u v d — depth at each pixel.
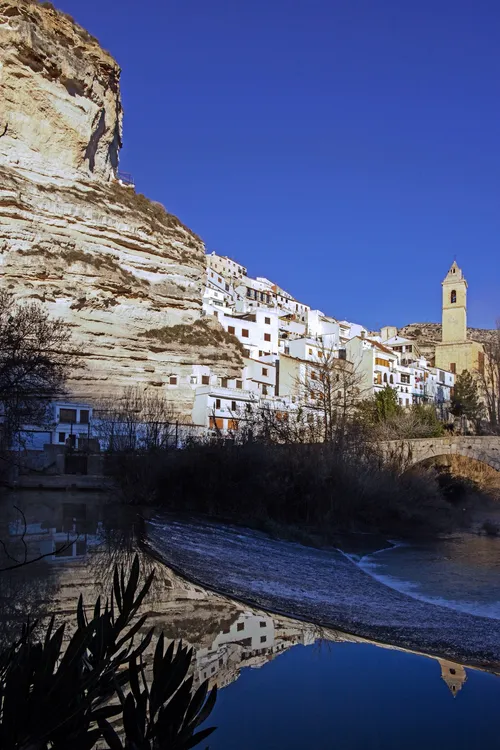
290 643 13.88
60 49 67.25
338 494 37.12
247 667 11.93
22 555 19.61
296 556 27.16
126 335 70.62
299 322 113.50
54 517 30.44
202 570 20.95
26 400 39.75
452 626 16.92
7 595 14.26
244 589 19.22
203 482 36.84
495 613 19.05
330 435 43.19
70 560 19.28
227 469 36.62
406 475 47.44
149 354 72.12
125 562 19.70
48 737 3.65
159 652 3.96
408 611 18.61
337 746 8.41
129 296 71.69
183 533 27.94
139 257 74.56
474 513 51.03
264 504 35.75
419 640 15.32
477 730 9.29
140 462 39.12
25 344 37.00
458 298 129.75
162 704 3.80
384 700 10.45
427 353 144.00
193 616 15.00
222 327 84.50
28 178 66.25
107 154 78.62
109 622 4.07
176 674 3.88
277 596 18.94
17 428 39.62
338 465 37.81
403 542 36.00
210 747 8.38
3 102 64.12
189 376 74.81
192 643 12.77
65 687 3.67
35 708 3.59
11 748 3.48
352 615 17.53
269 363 86.25
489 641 15.42
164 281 76.69
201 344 77.00
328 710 9.90
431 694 10.98
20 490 44.50
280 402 74.94
